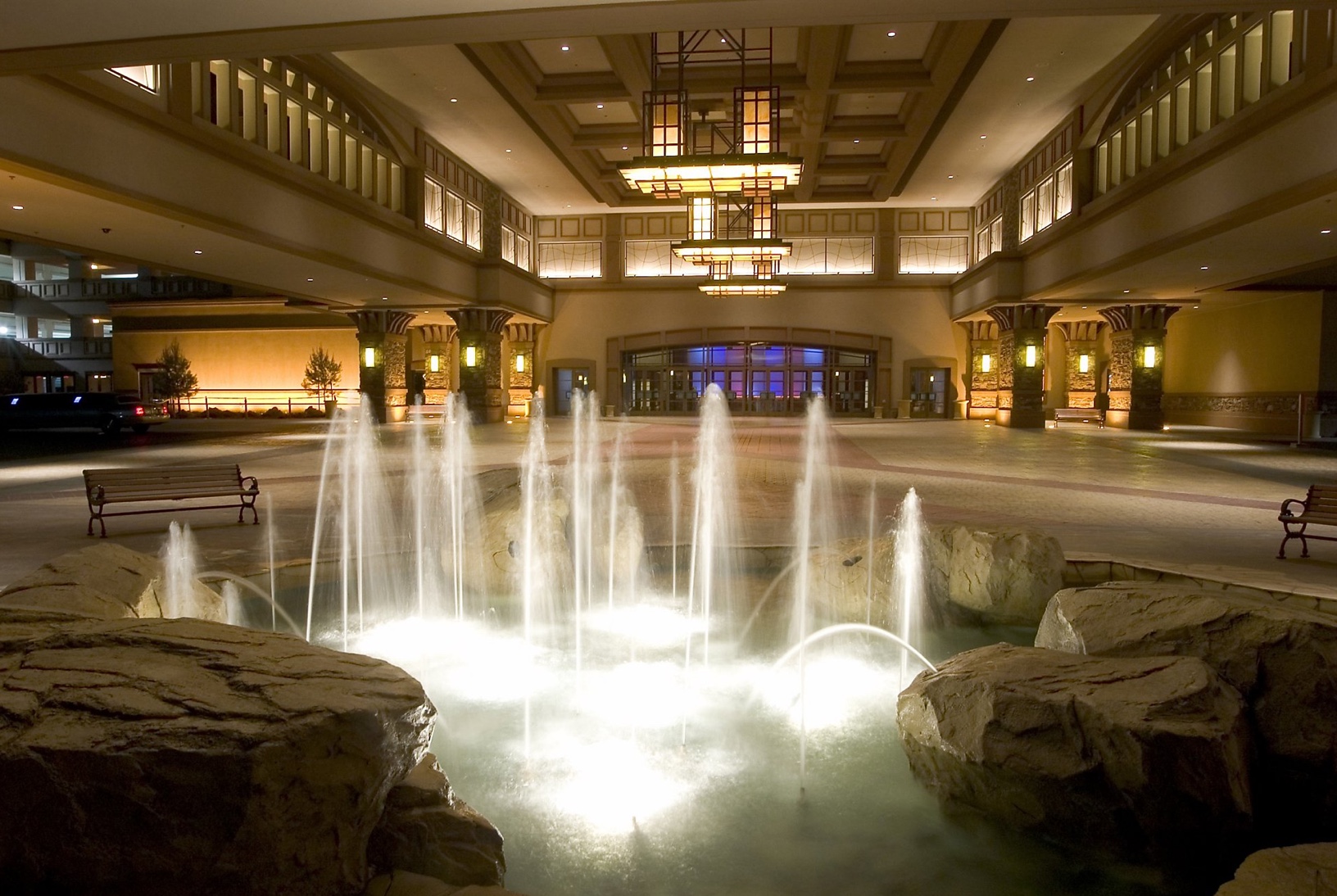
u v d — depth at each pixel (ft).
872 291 104.99
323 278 66.90
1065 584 21.44
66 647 9.60
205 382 107.04
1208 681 12.21
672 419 102.17
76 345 118.32
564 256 108.27
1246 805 11.35
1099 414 98.48
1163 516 31.07
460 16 20.10
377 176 66.64
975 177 88.02
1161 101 56.03
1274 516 31.09
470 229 85.92
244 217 48.57
